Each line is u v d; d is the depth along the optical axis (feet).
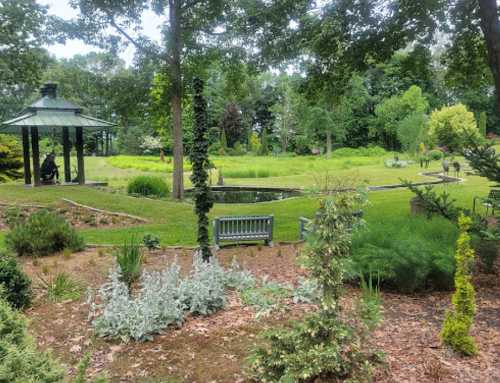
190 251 28.09
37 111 54.75
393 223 24.16
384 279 19.03
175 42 53.98
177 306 16.48
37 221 27.84
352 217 11.48
